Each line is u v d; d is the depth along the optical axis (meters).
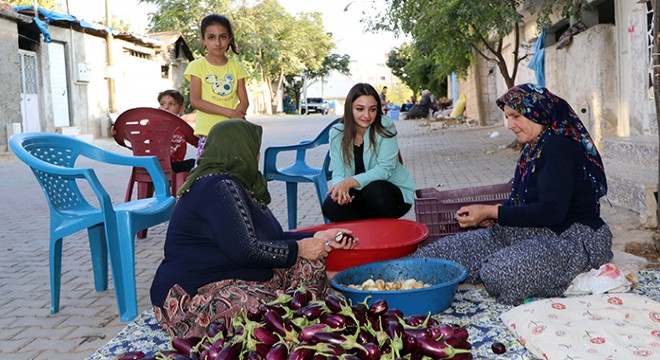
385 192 4.55
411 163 11.23
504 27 9.82
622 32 8.59
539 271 3.42
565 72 10.66
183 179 5.98
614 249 4.68
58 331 3.74
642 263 4.07
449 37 11.16
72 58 20.70
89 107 21.80
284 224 6.61
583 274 3.49
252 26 34.62
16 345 3.55
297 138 19.75
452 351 2.28
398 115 32.97
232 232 2.92
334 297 2.54
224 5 34.28
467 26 11.09
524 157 3.67
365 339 2.29
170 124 5.76
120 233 3.80
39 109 19.03
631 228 5.23
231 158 3.08
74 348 3.48
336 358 2.09
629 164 6.64
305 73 56.97
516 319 3.10
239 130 3.12
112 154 4.50
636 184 5.38
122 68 24.00
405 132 20.48
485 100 20.92
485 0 9.75
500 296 3.52
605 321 2.94
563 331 2.87
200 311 3.00
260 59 38.62
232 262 3.08
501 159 10.74
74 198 4.23
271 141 18.83
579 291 3.46
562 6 10.56
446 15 9.93
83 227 3.89
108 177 11.28
